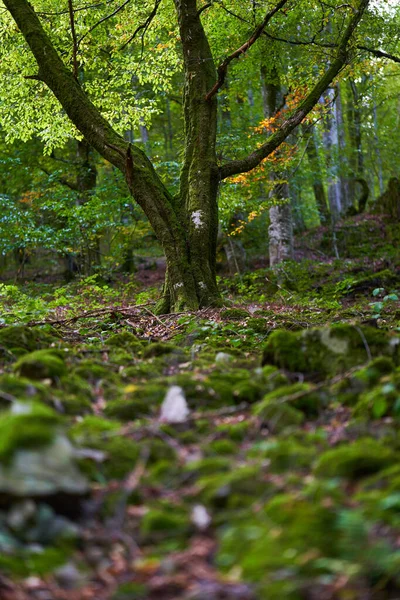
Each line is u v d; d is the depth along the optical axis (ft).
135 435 10.45
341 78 40.55
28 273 88.74
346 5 35.88
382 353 13.44
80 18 43.96
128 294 50.62
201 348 18.62
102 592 6.66
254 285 52.42
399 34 44.24
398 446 9.37
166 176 56.59
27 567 6.89
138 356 16.76
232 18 45.16
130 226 63.46
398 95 77.20
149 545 7.57
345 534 7.11
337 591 6.33
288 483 8.52
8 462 7.66
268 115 55.77
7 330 16.20
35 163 66.95
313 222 116.26
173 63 46.14
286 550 6.98
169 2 43.16
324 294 46.85
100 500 8.37
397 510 7.45
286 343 13.96
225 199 49.44
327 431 10.55
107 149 30.53
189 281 29.32
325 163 70.28
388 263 57.67
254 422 10.90
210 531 7.75
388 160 107.65
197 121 31.83
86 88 46.42
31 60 44.52
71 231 58.70
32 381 12.10
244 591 6.44
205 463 9.23
